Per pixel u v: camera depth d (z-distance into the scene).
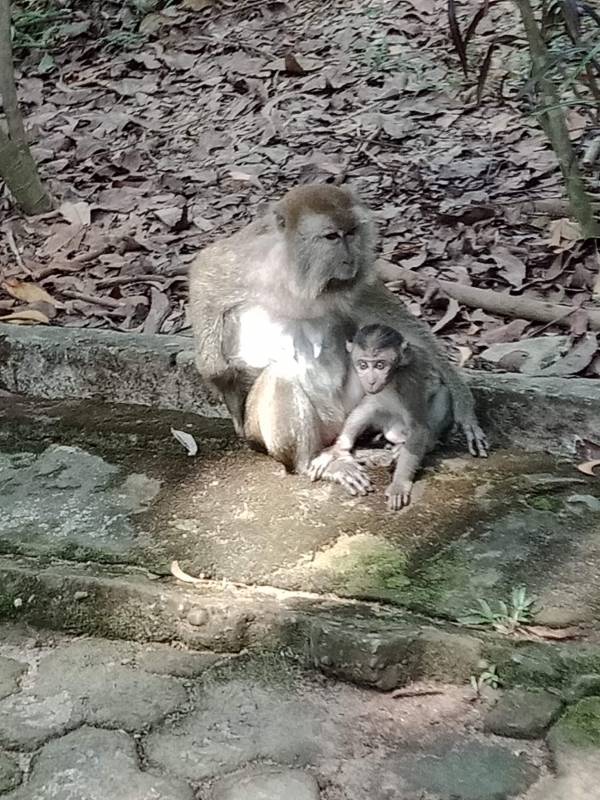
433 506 2.71
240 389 2.87
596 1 3.95
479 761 2.30
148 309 3.37
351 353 2.77
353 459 2.81
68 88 4.87
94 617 2.54
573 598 2.51
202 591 2.54
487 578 2.55
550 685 2.38
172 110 4.52
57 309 3.40
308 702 2.41
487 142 3.99
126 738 2.36
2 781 2.30
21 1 5.60
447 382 2.86
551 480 2.77
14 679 2.47
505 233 3.52
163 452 2.91
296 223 2.72
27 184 3.88
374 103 4.28
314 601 2.52
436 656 2.41
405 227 3.61
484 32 4.44
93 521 2.72
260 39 4.90
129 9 5.36
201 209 3.84
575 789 2.25
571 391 2.83
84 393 3.08
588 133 3.88
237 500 2.76
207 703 2.41
